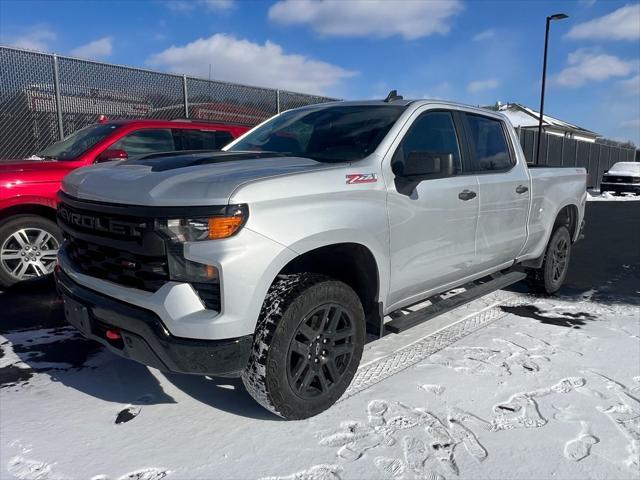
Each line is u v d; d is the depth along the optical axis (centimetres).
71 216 313
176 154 360
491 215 432
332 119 402
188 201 256
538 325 467
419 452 267
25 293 529
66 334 423
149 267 263
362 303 342
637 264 784
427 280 379
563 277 588
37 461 253
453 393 330
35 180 521
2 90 859
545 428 292
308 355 290
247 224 258
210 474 246
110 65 985
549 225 530
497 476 249
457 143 416
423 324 462
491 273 473
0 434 275
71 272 312
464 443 276
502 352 399
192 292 256
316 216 286
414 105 384
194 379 345
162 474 245
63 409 303
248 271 257
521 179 475
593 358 390
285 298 275
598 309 523
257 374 272
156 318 259
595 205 1948
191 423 290
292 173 287
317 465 254
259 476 246
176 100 1104
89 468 248
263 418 296
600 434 287
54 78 909
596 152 3225
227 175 276
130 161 342
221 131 709
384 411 306
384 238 328
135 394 323
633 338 436
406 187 341
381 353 394
